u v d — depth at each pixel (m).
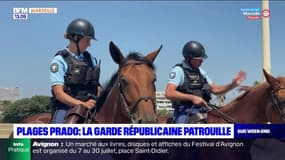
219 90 6.14
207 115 5.74
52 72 5.13
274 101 5.20
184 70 5.78
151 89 4.68
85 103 5.06
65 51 5.23
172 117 6.04
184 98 5.57
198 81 5.80
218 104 6.17
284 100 5.11
